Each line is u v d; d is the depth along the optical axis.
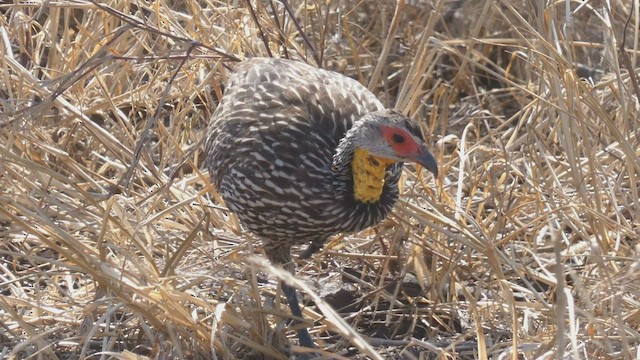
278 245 9.43
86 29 11.61
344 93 9.40
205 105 11.64
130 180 10.43
